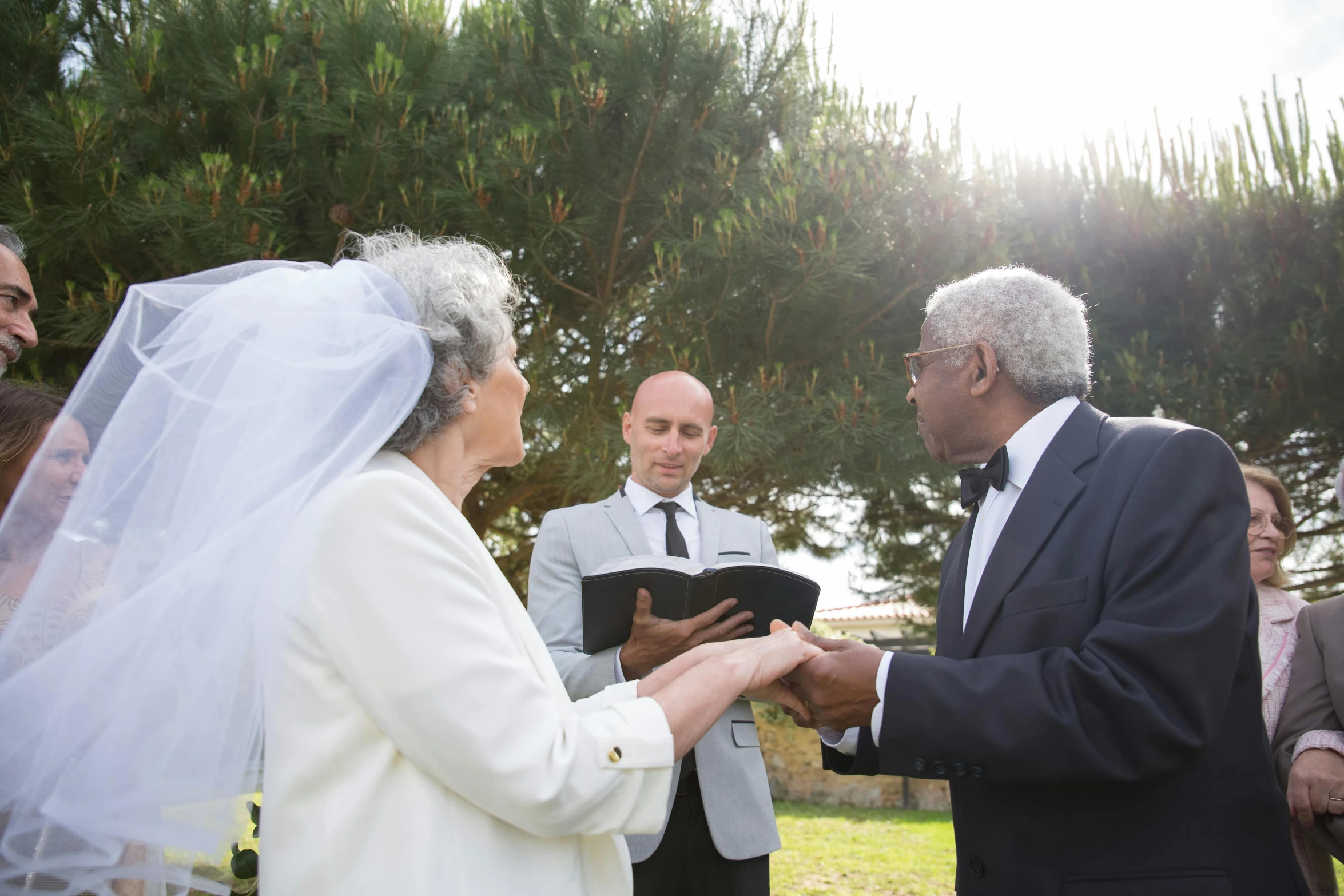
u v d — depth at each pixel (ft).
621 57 14.64
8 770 3.22
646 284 16.39
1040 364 5.29
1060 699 4.24
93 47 15.21
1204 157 19.67
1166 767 4.18
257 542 3.36
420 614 3.20
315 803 3.22
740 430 14.21
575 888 3.51
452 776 3.17
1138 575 4.36
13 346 7.25
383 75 13.62
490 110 16.25
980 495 5.44
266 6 14.80
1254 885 4.32
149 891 3.50
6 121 13.21
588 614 6.95
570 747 3.40
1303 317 17.92
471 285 4.14
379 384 3.62
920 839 26.84
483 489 19.02
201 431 3.48
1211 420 17.71
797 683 4.85
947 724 4.36
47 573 3.36
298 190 14.83
